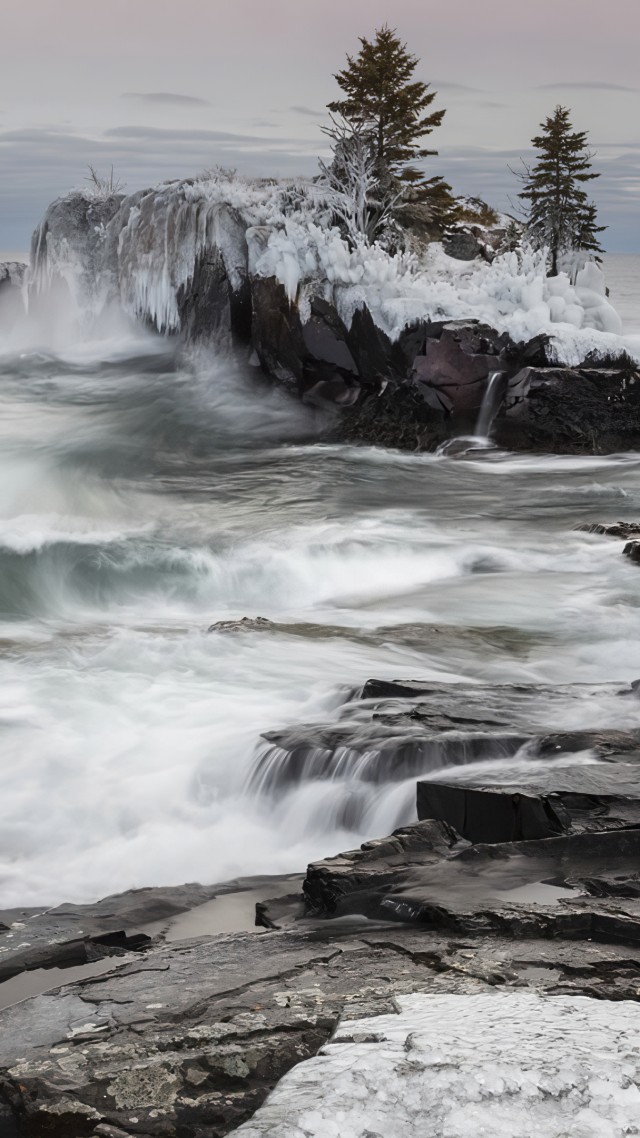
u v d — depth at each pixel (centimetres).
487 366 3084
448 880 582
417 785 742
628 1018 303
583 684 1034
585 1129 246
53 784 907
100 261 4656
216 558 1806
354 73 4144
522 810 696
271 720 1020
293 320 3341
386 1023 300
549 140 4081
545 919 511
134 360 3950
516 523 2186
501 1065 267
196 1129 338
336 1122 249
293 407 3369
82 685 1148
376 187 4147
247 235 3538
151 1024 414
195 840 822
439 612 1507
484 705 957
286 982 454
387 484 2647
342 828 820
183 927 630
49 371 3844
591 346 3109
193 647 1280
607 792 727
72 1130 340
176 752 948
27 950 579
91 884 757
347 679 1162
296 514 2314
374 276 3353
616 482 2620
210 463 2895
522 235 4228
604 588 1608
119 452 2950
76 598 1673
